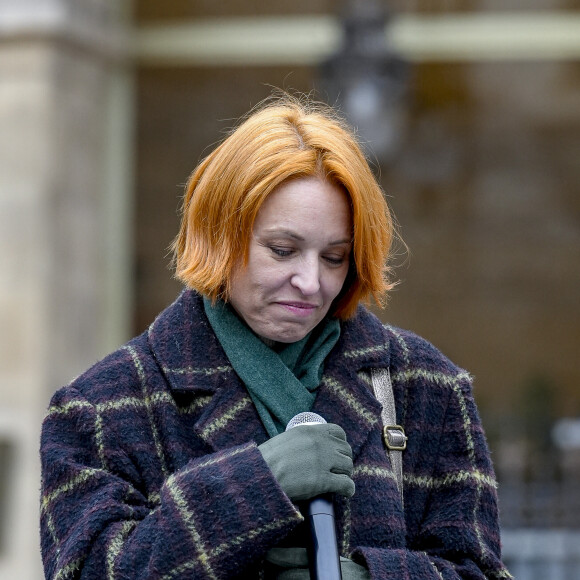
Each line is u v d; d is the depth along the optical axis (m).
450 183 28.69
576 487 20.44
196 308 6.57
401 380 6.74
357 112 22.41
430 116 28.62
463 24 28.52
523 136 28.69
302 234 5.96
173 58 28.17
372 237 6.17
